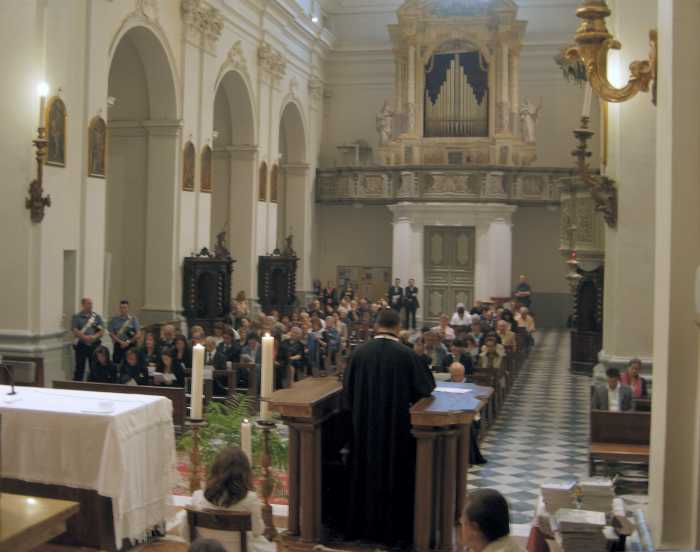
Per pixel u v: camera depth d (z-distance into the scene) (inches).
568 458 473.7
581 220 597.6
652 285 472.7
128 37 692.7
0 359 422.6
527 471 443.5
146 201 737.6
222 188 928.3
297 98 1079.0
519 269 1193.4
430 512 229.8
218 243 799.7
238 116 911.7
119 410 261.7
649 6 453.7
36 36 508.4
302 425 235.0
